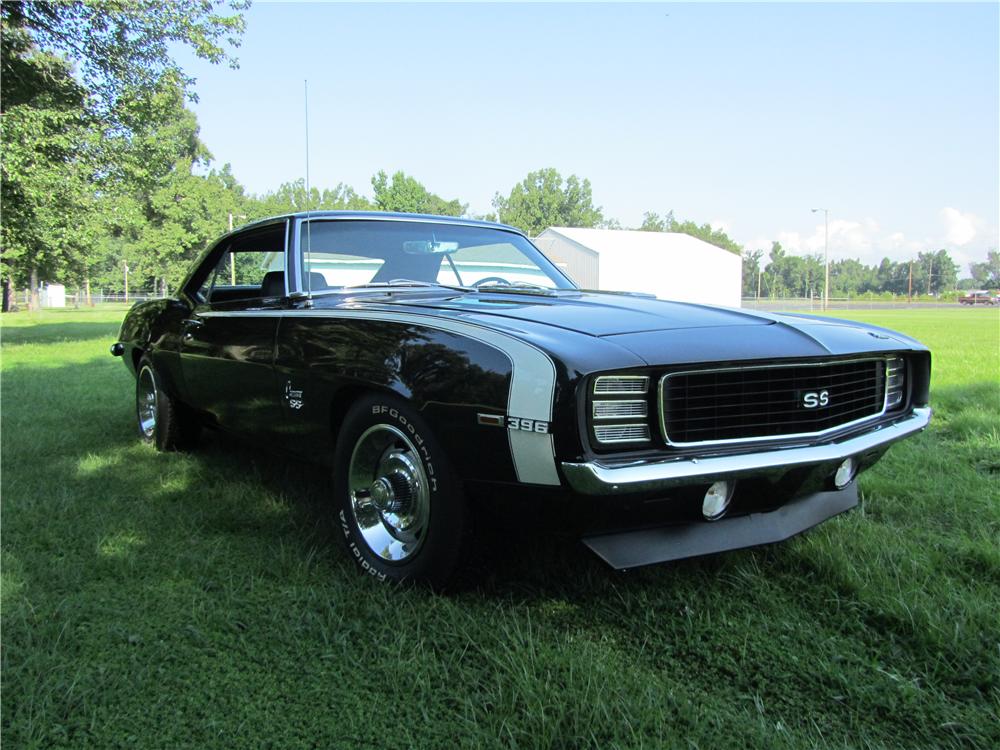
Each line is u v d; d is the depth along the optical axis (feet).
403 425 7.52
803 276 409.08
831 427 7.64
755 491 7.13
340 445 8.52
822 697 5.99
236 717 5.67
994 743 5.43
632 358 6.36
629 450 6.41
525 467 6.36
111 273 232.32
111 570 8.48
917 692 6.03
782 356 7.05
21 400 21.72
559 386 6.11
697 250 118.73
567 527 6.64
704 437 6.77
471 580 7.58
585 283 112.37
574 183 279.69
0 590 7.84
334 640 6.74
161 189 134.82
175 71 57.16
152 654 6.55
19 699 5.78
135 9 52.80
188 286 13.97
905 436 8.54
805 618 7.35
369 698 5.93
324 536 9.57
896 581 7.95
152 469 13.26
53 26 52.13
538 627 6.98
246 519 10.32
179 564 8.56
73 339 55.98
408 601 7.47
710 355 6.70
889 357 8.64
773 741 5.29
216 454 14.43
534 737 5.29
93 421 18.35
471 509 7.18
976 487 11.80
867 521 10.04
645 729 5.46
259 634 6.96
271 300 10.40
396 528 7.93
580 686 5.93
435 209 201.87
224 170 178.09
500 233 12.39
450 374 6.91
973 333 67.36
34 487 11.96
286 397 9.51
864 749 5.32
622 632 7.02
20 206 50.31
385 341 7.80
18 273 71.00
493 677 6.14
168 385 13.91
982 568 8.63
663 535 7.06
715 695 5.99
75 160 50.88
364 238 10.89
